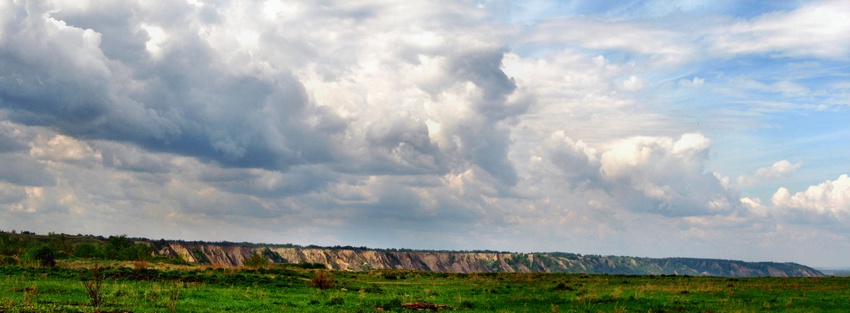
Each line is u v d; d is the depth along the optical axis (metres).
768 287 67.00
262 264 110.00
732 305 47.53
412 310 42.53
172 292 43.31
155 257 119.19
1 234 136.38
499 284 77.75
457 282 82.94
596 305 48.06
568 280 86.88
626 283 79.06
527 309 45.16
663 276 100.62
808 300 51.72
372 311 40.78
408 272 110.44
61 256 97.62
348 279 81.94
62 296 41.50
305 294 53.53
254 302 43.53
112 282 55.25
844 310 44.91
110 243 122.69
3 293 41.72
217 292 50.09
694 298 53.16
